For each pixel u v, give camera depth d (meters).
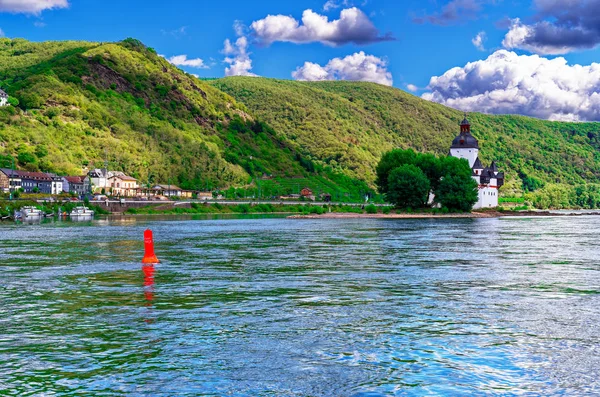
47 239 77.88
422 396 16.06
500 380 17.25
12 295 31.62
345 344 21.11
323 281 36.84
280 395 16.14
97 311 27.16
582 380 17.23
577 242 72.12
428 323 24.44
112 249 61.25
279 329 23.44
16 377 17.73
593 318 25.33
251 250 60.12
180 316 25.97
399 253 56.38
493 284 35.41
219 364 18.83
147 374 17.89
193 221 153.88
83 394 16.31
